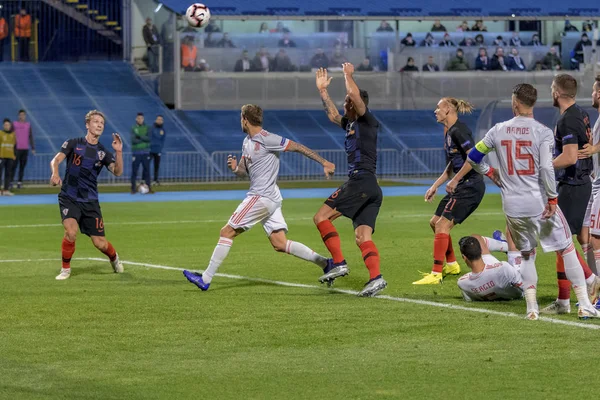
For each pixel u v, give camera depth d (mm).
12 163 71312
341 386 17438
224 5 97188
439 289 28625
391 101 102188
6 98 93000
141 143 71562
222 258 27969
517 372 18312
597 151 25047
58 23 109750
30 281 30266
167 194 71625
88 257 36406
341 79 101062
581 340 20969
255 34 99938
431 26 107812
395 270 32719
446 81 102938
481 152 23438
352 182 27719
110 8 111750
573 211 26047
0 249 39250
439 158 91250
